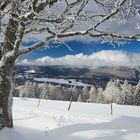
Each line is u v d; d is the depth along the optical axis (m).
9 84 11.09
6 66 10.91
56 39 10.15
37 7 9.98
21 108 20.41
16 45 10.59
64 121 14.40
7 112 11.19
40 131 12.47
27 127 12.92
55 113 17.42
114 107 33.16
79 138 11.86
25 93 50.59
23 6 9.81
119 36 10.30
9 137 10.87
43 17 9.95
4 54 10.91
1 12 9.41
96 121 15.23
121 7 10.01
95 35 10.38
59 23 10.12
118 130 13.45
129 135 12.81
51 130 12.66
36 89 55.56
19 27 10.60
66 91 62.53
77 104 33.66
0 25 9.83
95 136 12.20
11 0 9.31
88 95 66.62
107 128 13.67
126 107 34.12
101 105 34.47
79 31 10.34
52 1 10.03
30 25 10.37
